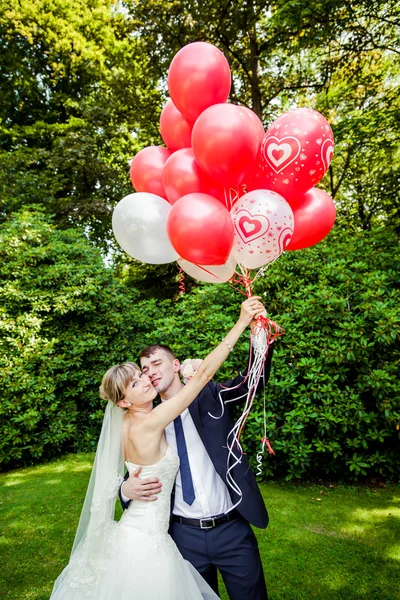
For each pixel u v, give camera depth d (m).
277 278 4.68
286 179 1.73
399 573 2.54
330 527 3.14
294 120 1.68
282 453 4.11
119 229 1.90
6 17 12.57
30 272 6.07
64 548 3.04
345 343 3.97
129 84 11.88
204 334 4.83
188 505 1.78
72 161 11.77
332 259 4.85
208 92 1.68
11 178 11.07
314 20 7.31
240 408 4.17
